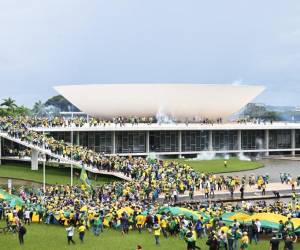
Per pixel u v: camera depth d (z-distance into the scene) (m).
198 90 119.62
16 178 78.25
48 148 82.50
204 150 117.12
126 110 120.56
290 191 69.88
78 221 44.25
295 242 40.31
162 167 73.69
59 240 40.62
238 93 123.31
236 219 40.41
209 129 114.75
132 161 78.12
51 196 54.53
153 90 118.19
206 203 55.91
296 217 43.19
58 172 83.69
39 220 47.59
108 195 56.88
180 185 65.25
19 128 89.31
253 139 122.00
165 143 114.25
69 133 106.94
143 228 44.75
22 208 47.69
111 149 110.12
